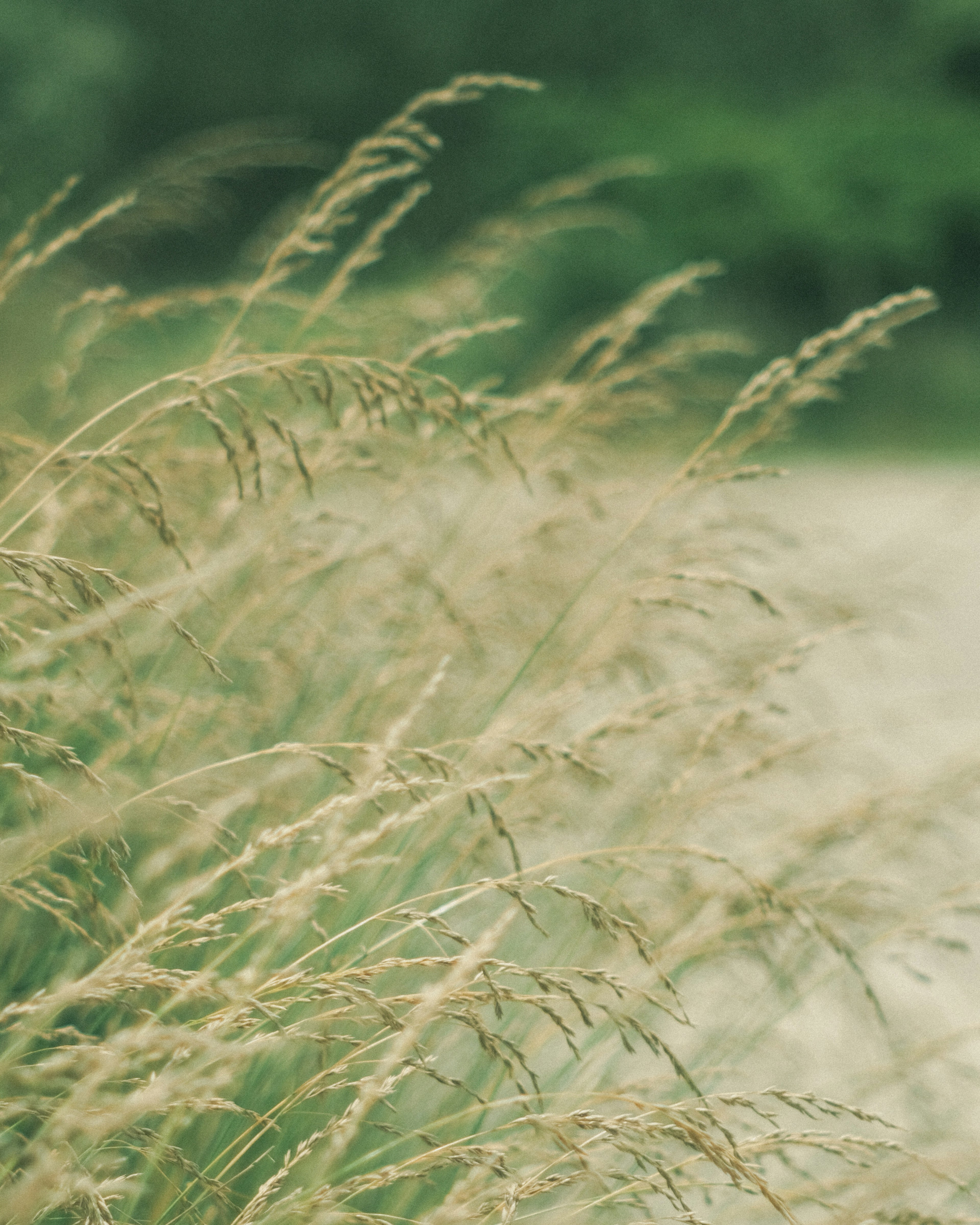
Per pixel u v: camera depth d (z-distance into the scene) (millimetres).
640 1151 1476
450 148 37562
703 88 39844
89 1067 1224
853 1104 2689
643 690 2725
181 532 2629
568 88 33938
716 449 2615
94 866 1507
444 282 3910
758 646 3016
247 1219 1356
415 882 2285
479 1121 2029
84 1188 1146
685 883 2496
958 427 26516
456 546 3193
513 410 2867
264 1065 1934
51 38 22891
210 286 2867
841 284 30672
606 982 1432
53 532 2219
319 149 31359
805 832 2689
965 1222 1837
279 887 2240
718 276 29359
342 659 3057
